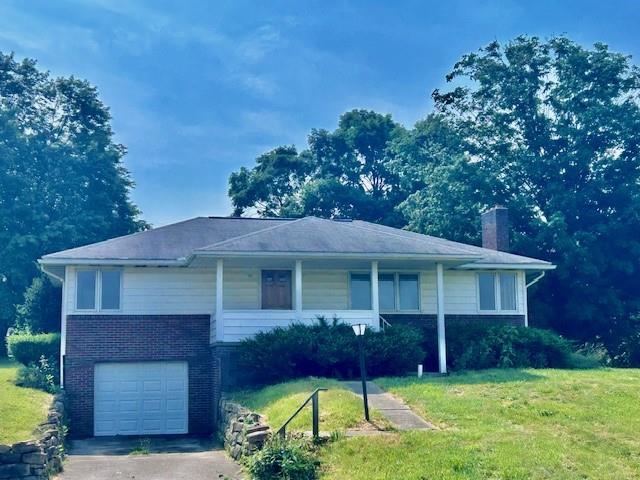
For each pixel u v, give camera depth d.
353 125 59.12
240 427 17.42
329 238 24.86
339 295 26.98
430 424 15.99
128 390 25.19
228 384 23.17
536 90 41.28
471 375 22.09
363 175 58.78
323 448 14.41
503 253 29.28
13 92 45.84
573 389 18.89
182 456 18.34
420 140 47.66
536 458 13.38
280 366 22.45
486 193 39.72
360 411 16.47
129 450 20.20
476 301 28.31
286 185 59.34
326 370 22.78
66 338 24.95
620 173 39.16
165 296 25.70
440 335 24.77
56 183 43.75
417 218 41.91
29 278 40.12
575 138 39.44
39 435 16.19
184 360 25.55
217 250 23.19
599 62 39.88
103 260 24.81
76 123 47.44
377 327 24.41
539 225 37.81
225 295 26.00
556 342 25.70
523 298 28.69
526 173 40.25
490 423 15.83
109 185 45.62
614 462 13.50
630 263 37.75
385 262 25.70
